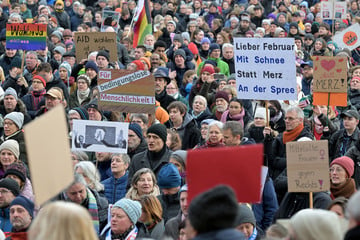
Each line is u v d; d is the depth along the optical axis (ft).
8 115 81.71
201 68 112.98
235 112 86.99
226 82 103.81
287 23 181.68
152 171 67.41
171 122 89.86
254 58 73.92
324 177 54.39
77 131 67.21
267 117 73.82
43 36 113.29
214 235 29.89
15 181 59.93
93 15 189.16
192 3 200.85
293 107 72.38
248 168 34.60
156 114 89.71
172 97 101.04
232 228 30.22
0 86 112.68
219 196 30.14
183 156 66.03
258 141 81.05
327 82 81.97
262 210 62.39
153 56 123.65
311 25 176.65
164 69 101.24
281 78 73.46
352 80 102.22
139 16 146.51
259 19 182.80
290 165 54.70
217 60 130.21
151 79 75.15
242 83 74.49
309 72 116.16
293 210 58.85
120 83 75.56
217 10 189.98
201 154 34.68
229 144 67.67
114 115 88.17
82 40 116.26
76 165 63.21
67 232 30.19
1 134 90.02
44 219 30.50
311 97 95.04
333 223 34.63
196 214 30.17
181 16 188.55
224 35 148.77
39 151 34.12
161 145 70.90
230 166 34.63
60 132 35.45
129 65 113.19
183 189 53.52
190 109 103.91
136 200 58.75
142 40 146.92
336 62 81.61
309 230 34.45
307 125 78.23
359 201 32.04
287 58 73.31
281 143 72.84
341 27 175.94
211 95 102.06
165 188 61.46
